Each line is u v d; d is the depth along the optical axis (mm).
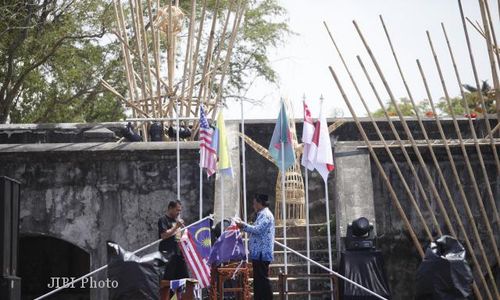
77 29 25328
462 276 13516
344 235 15438
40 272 21547
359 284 14188
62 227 16484
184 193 16484
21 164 16656
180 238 14180
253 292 14242
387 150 15930
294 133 17531
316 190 19781
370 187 16125
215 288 13781
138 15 18484
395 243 16312
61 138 18547
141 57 18516
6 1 24594
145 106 18172
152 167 16562
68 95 26219
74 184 16578
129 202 16484
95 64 26156
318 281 16578
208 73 18188
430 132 19828
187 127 18047
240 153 19391
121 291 13422
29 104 26297
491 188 16531
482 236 16328
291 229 17312
